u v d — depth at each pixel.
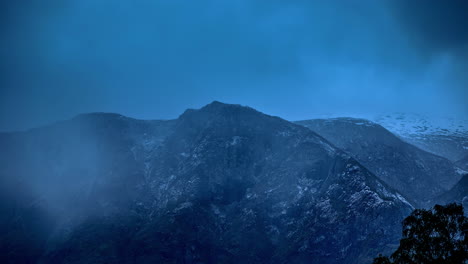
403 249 60.50
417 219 61.50
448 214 60.12
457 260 56.50
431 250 58.47
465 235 57.97
